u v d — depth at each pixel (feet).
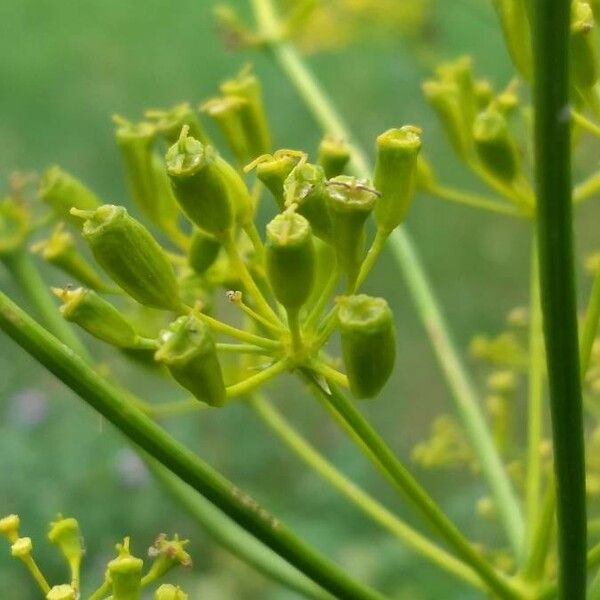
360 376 0.16
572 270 0.15
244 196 0.17
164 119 0.21
